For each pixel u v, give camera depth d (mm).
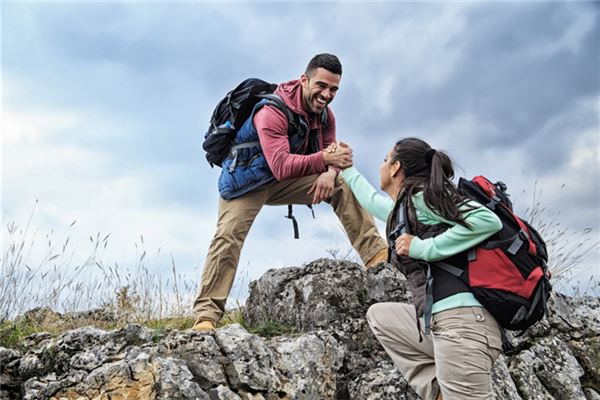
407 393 4488
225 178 4910
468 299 3459
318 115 4965
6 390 4145
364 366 4828
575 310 5672
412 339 3891
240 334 4480
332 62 4746
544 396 4855
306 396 4445
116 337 4348
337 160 4438
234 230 4852
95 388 3998
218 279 4828
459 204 3482
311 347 4652
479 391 3400
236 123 4863
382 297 5094
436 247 3443
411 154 3770
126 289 6004
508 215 3592
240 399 4195
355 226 5273
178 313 5949
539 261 3609
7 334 4695
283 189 5090
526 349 5188
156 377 4027
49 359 4219
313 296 5105
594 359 5316
